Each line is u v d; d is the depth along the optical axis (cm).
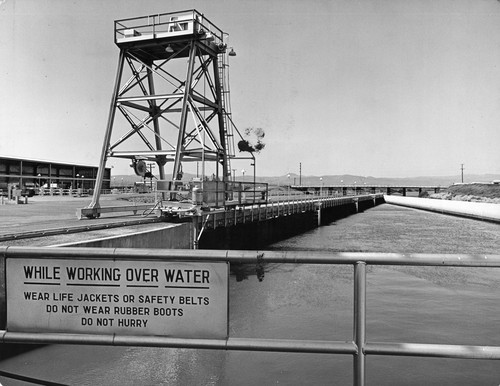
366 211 7781
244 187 2333
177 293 262
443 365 705
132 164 2022
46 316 271
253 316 1007
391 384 639
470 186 8675
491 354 244
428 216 6081
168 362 675
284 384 623
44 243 891
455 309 1062
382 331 897
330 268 1620
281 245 2719
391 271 1562
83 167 5681
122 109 1900
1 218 1630
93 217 1642
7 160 4416
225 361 691
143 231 1189
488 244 2703
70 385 580
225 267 256
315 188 12769
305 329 923
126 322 266
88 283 268
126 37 1894
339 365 696
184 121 1827
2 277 643
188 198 1730
